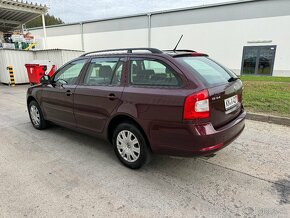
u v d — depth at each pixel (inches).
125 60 129.2
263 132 181.8
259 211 94.0
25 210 95.4
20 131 192.1
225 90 114.1
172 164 134.2
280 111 220.5
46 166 132.1
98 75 141.3
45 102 177.9
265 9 652.1
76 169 128.6
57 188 110.5
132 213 93.5
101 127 138.5
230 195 104.4
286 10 626.5
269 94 288.0
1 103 310.3
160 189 109.5
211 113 104.7
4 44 539.8
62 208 96.7
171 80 109.3
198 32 765.3
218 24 727.1
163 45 840.3
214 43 745.0
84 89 143.9
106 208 96.6
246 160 136.7
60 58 498.6
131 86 122.3
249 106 240.4
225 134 109.7
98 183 114.7
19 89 449.1
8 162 136.9
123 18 913.5
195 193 106.3
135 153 124.6
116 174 123.4
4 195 105.3
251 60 698.2
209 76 114.1
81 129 153.7
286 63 651.5
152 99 111.0
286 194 104.7
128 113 120.0
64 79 164.7
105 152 151.2
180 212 93.8
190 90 102.2
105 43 987.3
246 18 682.2
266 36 663.8
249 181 115.1
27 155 146.5
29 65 456.8
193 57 125.4
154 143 114.3
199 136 100.9
